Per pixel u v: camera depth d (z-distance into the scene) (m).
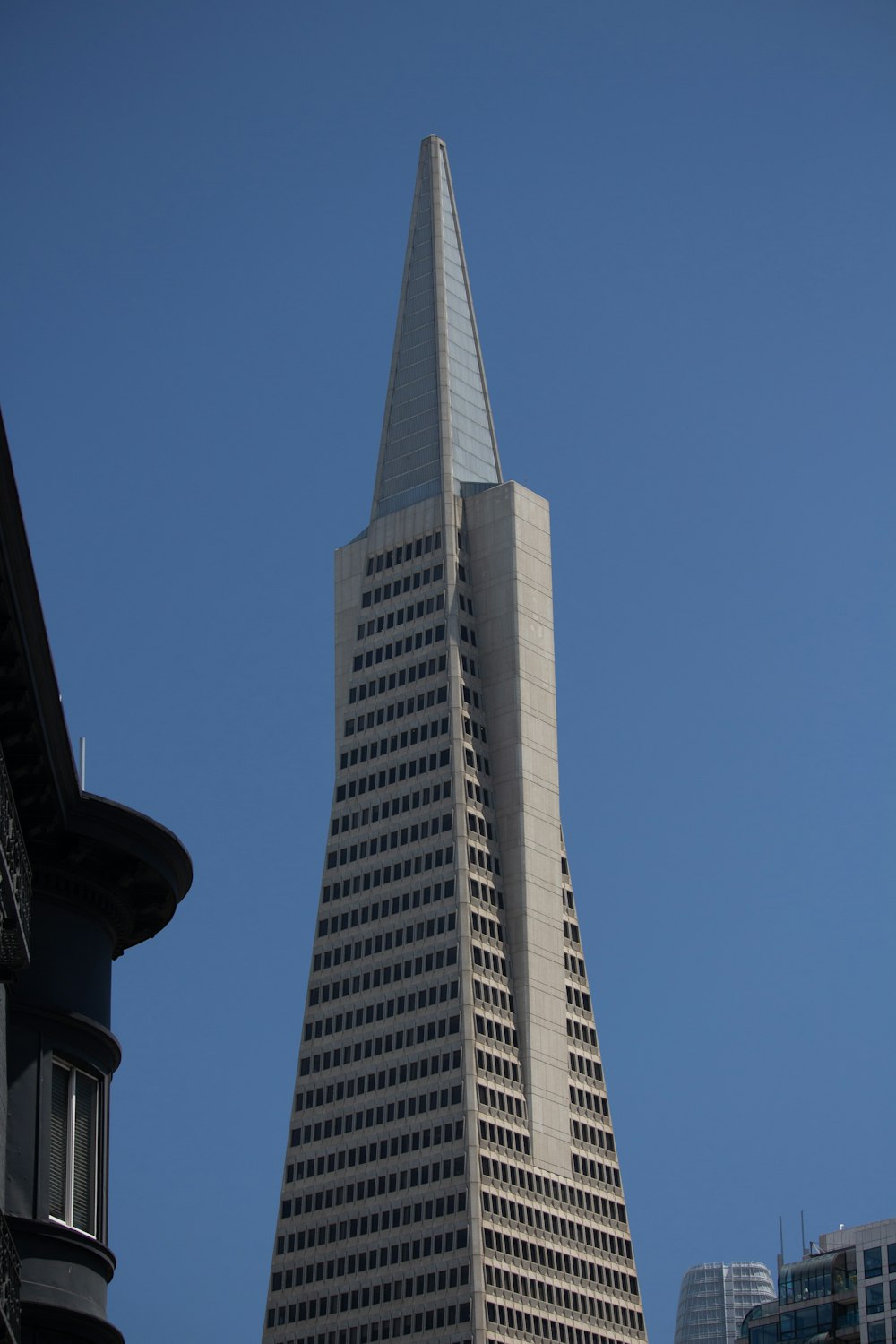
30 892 52.00
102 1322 56.34
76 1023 57.88
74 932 59.25
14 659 52.50
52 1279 54.91
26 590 51.59
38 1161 55.34
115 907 61.38
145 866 61.19
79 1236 56.09
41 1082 56.22
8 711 53.78
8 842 49.12
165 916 63.62
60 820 58.09
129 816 60.28
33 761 55.59
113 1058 60.09
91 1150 58.38
